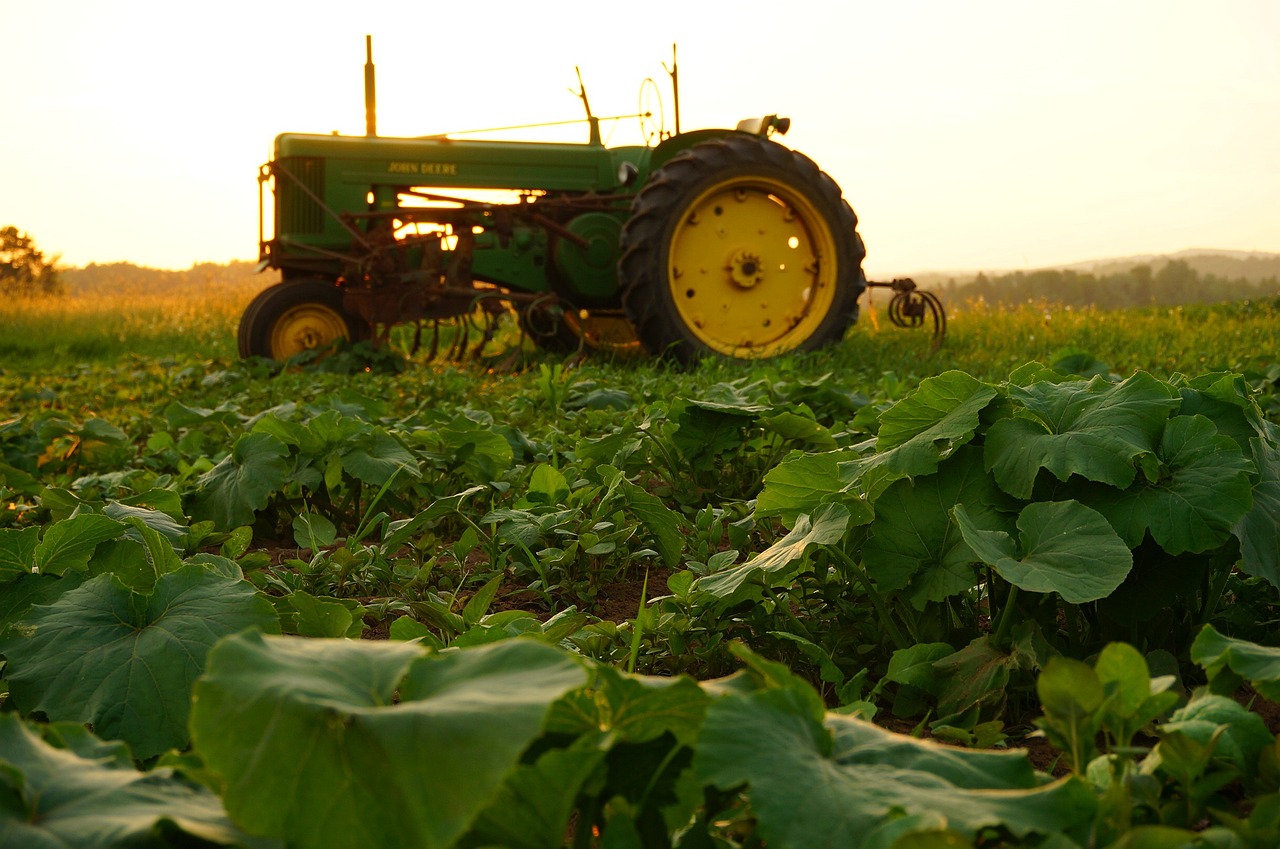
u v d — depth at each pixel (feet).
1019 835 2.70
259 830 2.42
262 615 5.37
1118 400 5.97
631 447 11.28
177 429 14.70
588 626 6.42
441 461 10.90
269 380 23.34
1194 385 6.55
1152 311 38.29
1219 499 5.45
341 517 10.80
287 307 25.35
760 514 7.02
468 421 11.00
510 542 8.76
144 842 2.48
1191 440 5.74
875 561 6.11
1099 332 30.58
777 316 25.54
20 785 2.56
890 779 2.89
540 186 26.94
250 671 2.65
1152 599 5.73
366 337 26.07
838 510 6.10
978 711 5.16
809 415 11.91
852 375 21.25
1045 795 2.83
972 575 5.77
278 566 9.23
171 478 10.73
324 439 10.47
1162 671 5.56
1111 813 2.96
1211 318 35.01
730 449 11.30
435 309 24.95
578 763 2.73
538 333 25.61
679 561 9.34
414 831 2.38
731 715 2.85
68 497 8.54
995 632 5.63
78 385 23.58
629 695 3.01
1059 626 6.99
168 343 40.52
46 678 4.97
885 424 6.55
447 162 26.40
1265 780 3.59
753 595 6.52
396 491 10.50
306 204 25.94
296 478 10.22
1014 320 33.55
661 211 23.81
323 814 2.44
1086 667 3.34
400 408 17.81
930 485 6.18
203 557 6.61
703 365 21.84
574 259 26.11
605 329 29.43
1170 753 3.46
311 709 2.54
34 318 42.11
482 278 26.55
